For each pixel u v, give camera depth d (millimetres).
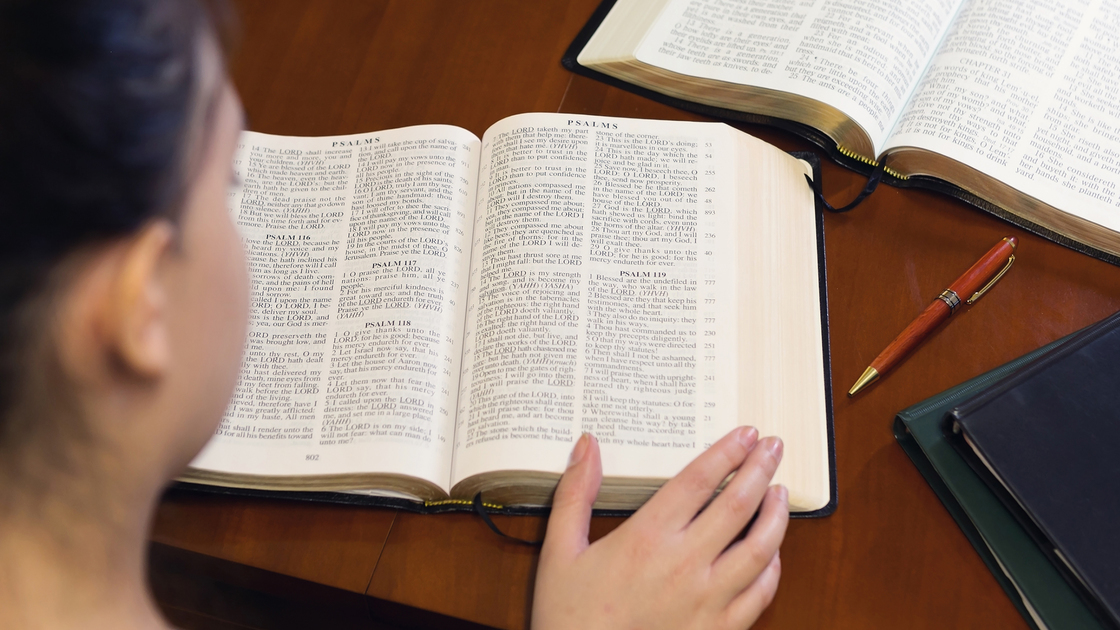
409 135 661
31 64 228
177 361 316
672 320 569
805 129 681
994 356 601
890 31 688
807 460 545
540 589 485
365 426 537
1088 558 482
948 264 639
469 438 532
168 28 258
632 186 620
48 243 241
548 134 637
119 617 348
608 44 756
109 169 239
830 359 595
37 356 265
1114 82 670
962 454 538
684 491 497
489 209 615
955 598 510
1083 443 518
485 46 770
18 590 321
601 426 530
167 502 551
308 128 726
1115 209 627
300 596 551
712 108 713
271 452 538
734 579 473
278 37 781
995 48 681
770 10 733
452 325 579
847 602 510
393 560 531
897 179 678
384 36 779
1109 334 565
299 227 627
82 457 306
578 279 579
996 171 633
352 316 581
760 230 614
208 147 292
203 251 308
